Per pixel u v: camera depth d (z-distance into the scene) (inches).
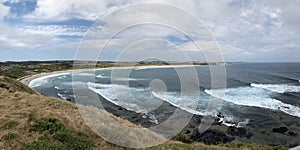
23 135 455.8
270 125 1184.2
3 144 422.3
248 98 1812.3
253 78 3221.0
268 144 959.6
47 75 3909.9
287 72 4195.4
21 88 1176.8
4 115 535.8
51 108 616.4
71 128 497.4
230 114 1341.0
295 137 1036.5
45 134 465.4
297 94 1958.7
